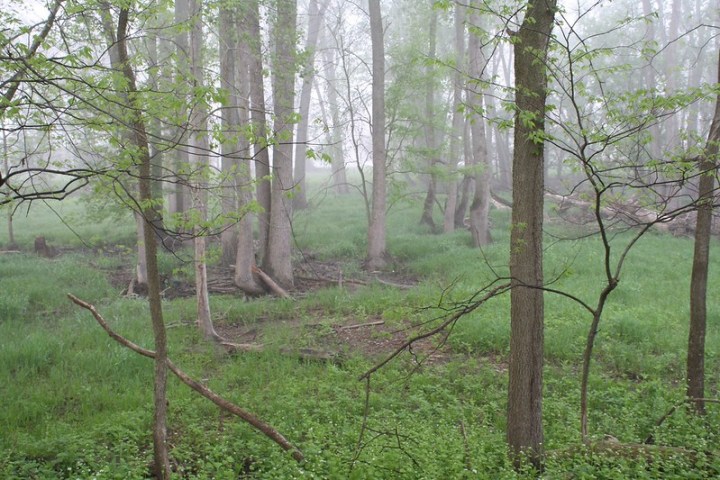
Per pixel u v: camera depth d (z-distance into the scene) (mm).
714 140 6094
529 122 5141
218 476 5695
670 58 27156
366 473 5332
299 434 6969
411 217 29172
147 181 5965
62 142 7160
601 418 7418
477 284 15109
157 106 5496
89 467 5984
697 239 7098
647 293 13914
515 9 5496
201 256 11492
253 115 14906
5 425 7406
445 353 10641
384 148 20391
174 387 8867
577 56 5180
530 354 5855
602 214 20312
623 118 5070
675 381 8977
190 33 10891
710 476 5633
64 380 9109
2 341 10898
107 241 22703
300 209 31531
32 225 26641
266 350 10812
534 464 5809
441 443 6250
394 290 15578
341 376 9438
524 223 5711
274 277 17141
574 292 13820
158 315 6129
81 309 14047
